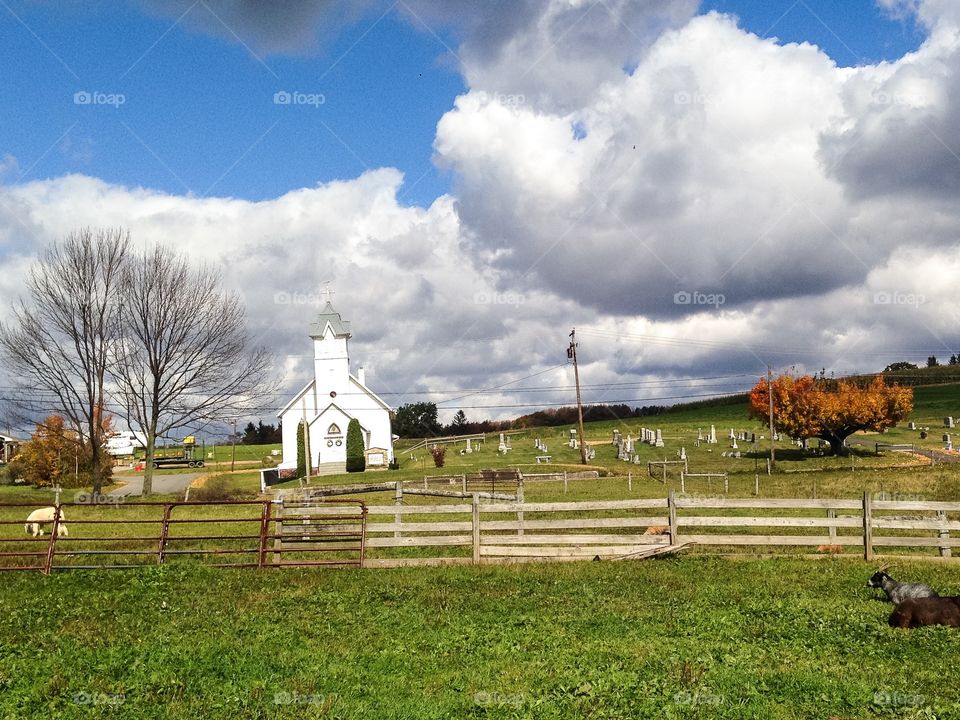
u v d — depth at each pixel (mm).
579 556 22609
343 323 93750
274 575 20953
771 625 15016
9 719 10852
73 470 74688
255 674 12641
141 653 13906
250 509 38156
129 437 125812
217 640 14750
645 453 82250
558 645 14008
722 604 16953
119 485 78375
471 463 80188
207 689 12000
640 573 20422
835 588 18453
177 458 108312
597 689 11562
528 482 57531
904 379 148500
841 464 65875
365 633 15180
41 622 16266
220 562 22906
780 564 21578
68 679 12461
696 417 127875
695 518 22562
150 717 10914
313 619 16328
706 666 12523
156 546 25797
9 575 21141
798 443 84688
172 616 16734
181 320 57094
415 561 22188
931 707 10680
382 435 89438
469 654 13648
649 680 11906
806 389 77312
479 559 22422
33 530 28672
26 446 75062
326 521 29734
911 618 14648
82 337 53250
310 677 12391
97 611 17234
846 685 11492
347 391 89750
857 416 73688
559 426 143875
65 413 53438
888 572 20250
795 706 10828
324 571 21391
